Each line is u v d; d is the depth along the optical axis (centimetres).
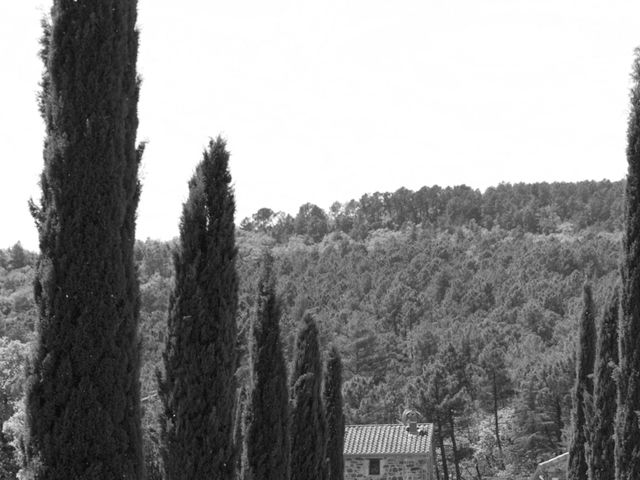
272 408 3162
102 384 1708
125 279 1778
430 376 8969
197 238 2389
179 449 2341
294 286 15762
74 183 1728
